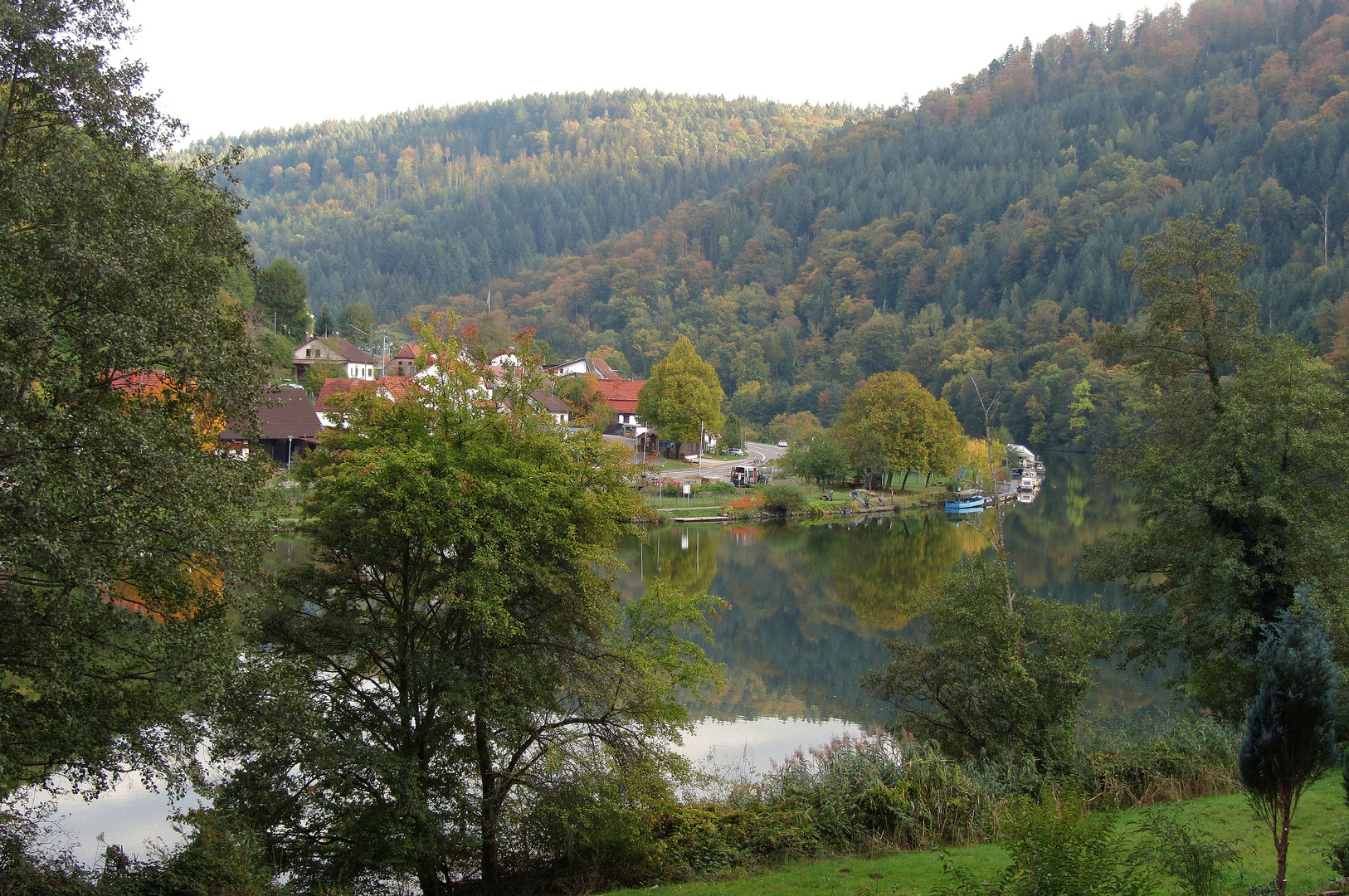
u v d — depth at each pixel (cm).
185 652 1180
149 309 1117
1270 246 16062
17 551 963
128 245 1097
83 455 1060
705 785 2034
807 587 5181
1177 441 2720
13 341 1019
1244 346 2577
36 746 1165
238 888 1400
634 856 1767
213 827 1452
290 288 10744
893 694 2266
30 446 967
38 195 1056
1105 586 4791
